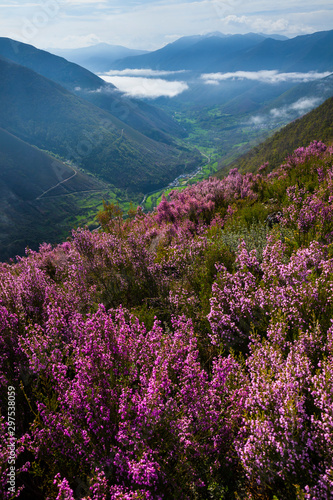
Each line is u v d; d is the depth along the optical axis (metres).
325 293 3.21
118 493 2.01
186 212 9.56
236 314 3.60
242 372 2.89
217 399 2.62
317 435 2.05
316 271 3.87
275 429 2.20
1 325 3.57
